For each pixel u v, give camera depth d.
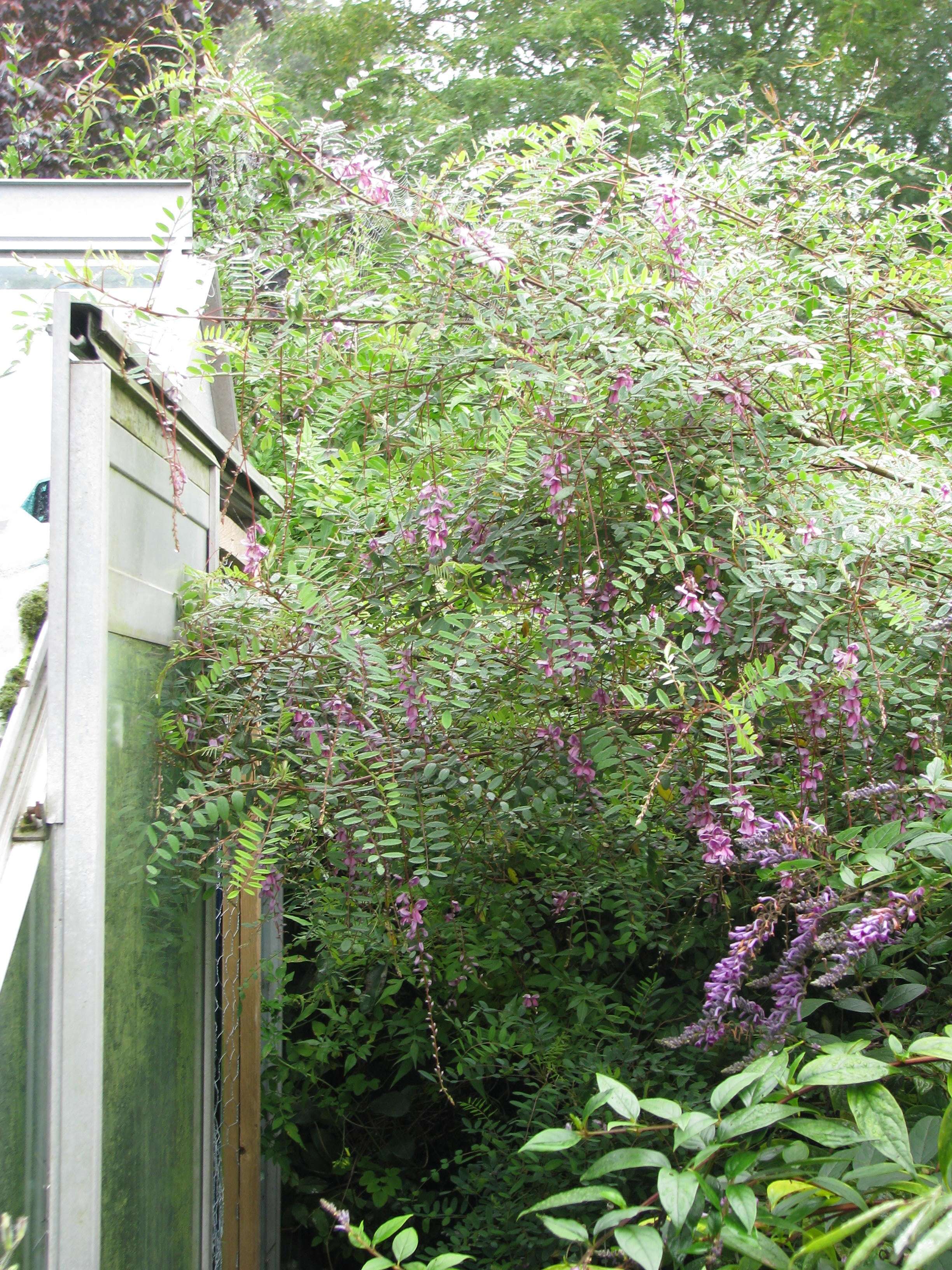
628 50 8.16
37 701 1.50
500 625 2.06
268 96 2.69
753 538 1.89
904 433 2.86
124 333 1.67
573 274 2.23
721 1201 1.10
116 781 1.67
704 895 2.43
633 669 2.09
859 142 3.05
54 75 6.90
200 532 2.43
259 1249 2.75
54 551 1.50
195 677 2.14
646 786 2.17
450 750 2.09
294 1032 3.39
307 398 2.57
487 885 2.52
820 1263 1.11
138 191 2.90
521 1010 2.60
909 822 1.72
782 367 1.96
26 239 2.82
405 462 2.39
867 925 1.41
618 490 2.14
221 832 2.16
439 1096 3.10
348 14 8.16
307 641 2.12
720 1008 1.54
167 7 4.25
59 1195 1.38
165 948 1.92
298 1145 3.27
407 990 3.16
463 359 2.23
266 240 2.81
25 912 1.32
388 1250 3.02
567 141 2.42
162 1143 1.86
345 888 2.36
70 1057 1.41
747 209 2.80
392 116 6.84
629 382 1.94
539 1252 2.36
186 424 2.19
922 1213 0.87
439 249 2.21
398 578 2.21
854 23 7.91
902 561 1.96
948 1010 1.85
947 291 2.78
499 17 8.59
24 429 1.79
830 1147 1.29
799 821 1.71
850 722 1.77
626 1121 1.26
